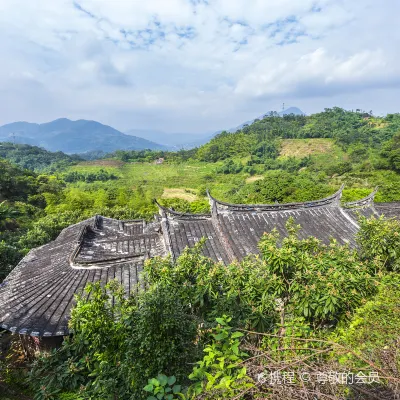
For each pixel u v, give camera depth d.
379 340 4.92
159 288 6.41
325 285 6.76
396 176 57.00
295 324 6.05
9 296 11.22
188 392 4.42
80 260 12.58
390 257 8.73
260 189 51.75
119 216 32.88
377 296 6.52
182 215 14.97
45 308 10.17
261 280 6.97
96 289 7.07
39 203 45.34
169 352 5.82
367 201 18.12
